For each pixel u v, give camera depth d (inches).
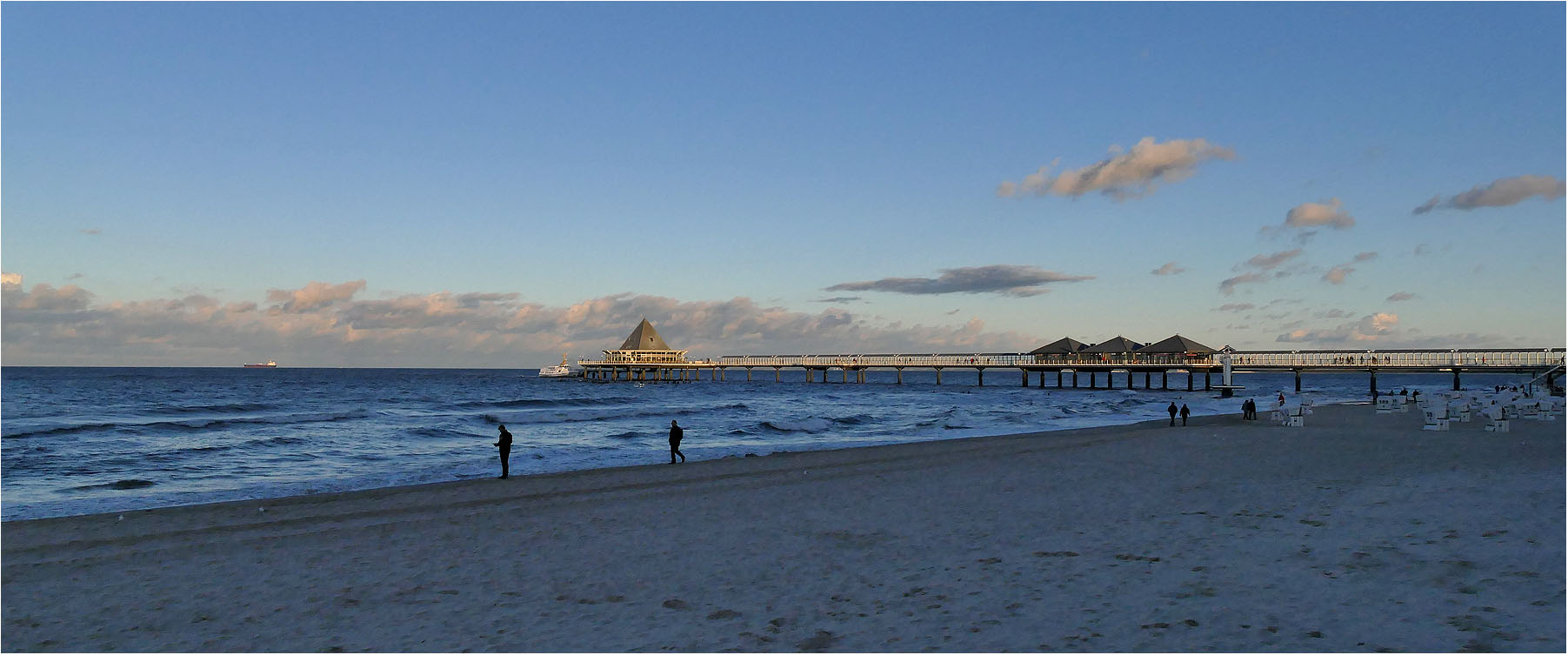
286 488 741.3
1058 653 245.4
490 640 284.4
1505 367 2650.1
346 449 1131.3
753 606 316.2
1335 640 244.7
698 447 1153.4
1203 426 1293.1
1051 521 468.1
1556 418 1193.4
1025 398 2930.6
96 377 5689.0
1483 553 336.8
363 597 348.2
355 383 4670.3
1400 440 899.4
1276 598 290.8
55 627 314.5
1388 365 2810.0
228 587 368.5
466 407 2204.7
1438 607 270.7
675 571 378.0
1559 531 369.4
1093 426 1549.0
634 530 483.8
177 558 426.6
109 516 564.1
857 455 914.7
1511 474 566.9
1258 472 655.8
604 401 2591.0
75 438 1210.0
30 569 405.4
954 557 386.0
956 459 833.5
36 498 697.6
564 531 486.6
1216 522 440.5
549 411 1894.7
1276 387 4013.3
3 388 3211.1
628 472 788.0
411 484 770.8
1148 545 391.5
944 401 2684.5
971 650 253.0
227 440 1205.7
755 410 2069.4
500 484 719.7
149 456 1021.8
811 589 338.3
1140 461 762.2
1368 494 506.3
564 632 292.0
